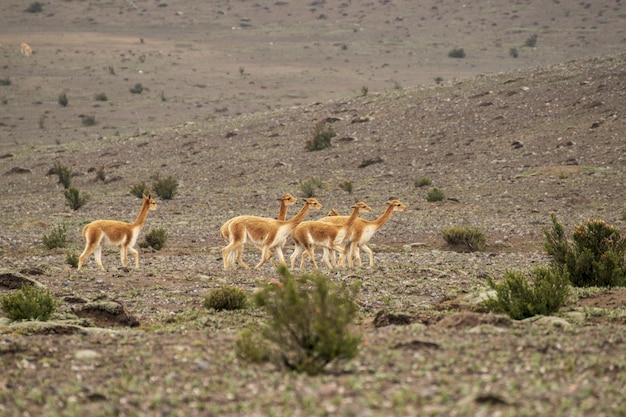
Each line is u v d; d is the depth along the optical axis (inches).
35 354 1594.5
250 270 3267.7
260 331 1624.0
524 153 6894.7
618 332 1756.9
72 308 2295.8
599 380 1353.3
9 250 4269.2
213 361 1526.8
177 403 1277.1
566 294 2237.9
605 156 6535.4
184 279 2987.2
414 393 1272.1
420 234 4682.6
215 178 7367.1
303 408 1221.1
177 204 6274.6
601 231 2923.2
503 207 5487.2
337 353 1445.6
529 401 1231.5
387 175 6796.3
